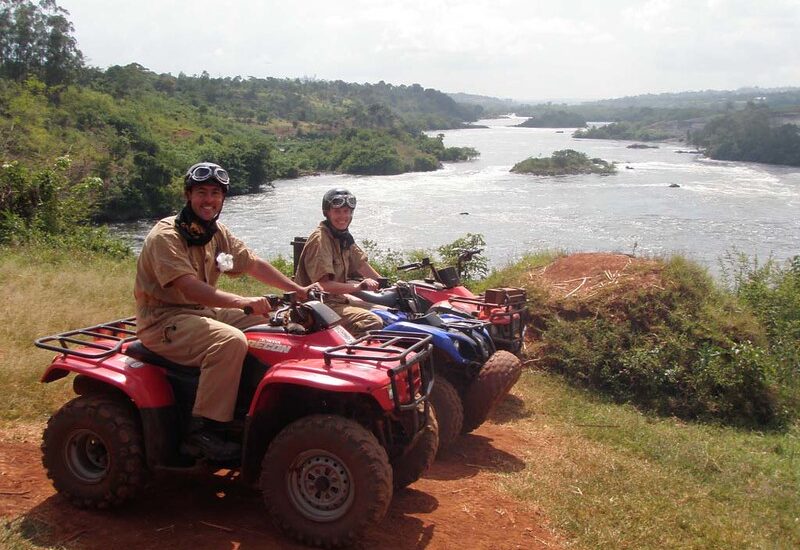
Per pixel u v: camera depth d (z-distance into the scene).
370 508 3.79
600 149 100.44
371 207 41.62
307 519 3.91
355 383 3.84
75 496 4.24
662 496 5.36
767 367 8.16
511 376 5.80
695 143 102.62
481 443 6.14
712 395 8.20
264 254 27.64
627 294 9.20
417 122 180.25
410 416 4.28
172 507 4.41
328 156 73.38
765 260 25.72
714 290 9.74
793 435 7.67
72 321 7.87
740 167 69.69
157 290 4.29
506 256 26.38
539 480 5.33
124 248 15.05
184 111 87.94
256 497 4.59
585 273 9.98
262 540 4.03
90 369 4.23
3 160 16.50
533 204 42.84
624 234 31.78
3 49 63.03
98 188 17.09
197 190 4.25
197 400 4.08
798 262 13.24
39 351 6.71
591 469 5.76
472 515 4.64
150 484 4.60
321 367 3.98
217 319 4.56
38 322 7.66
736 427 7.88
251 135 83.62
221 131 81.56
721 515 5.18
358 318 5.65
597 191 49.69
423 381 4.53
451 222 35.69
